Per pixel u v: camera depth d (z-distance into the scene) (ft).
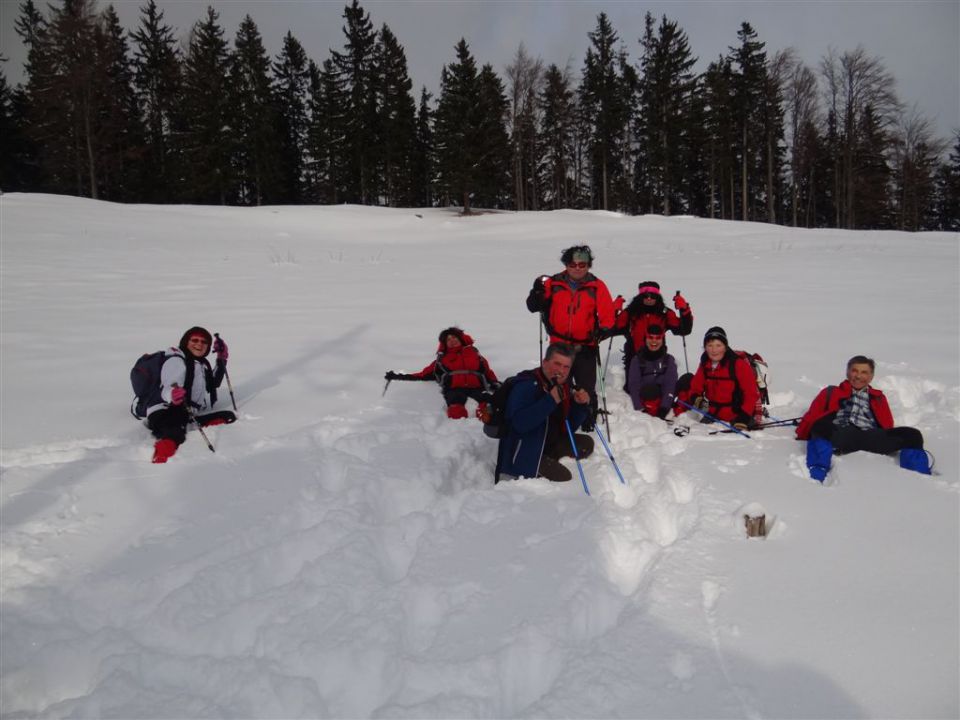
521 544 10.52
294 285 41.19
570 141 172.55
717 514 11.01
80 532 11.09
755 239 75.41
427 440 15.79
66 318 28.78
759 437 15.35
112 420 16.55
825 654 7.41
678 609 8.34
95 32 134.41
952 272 41.81
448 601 9.14
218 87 147.33
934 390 18.12
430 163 170.09
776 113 147.43
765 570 9.18
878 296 33.42
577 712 6.72
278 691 7.31
